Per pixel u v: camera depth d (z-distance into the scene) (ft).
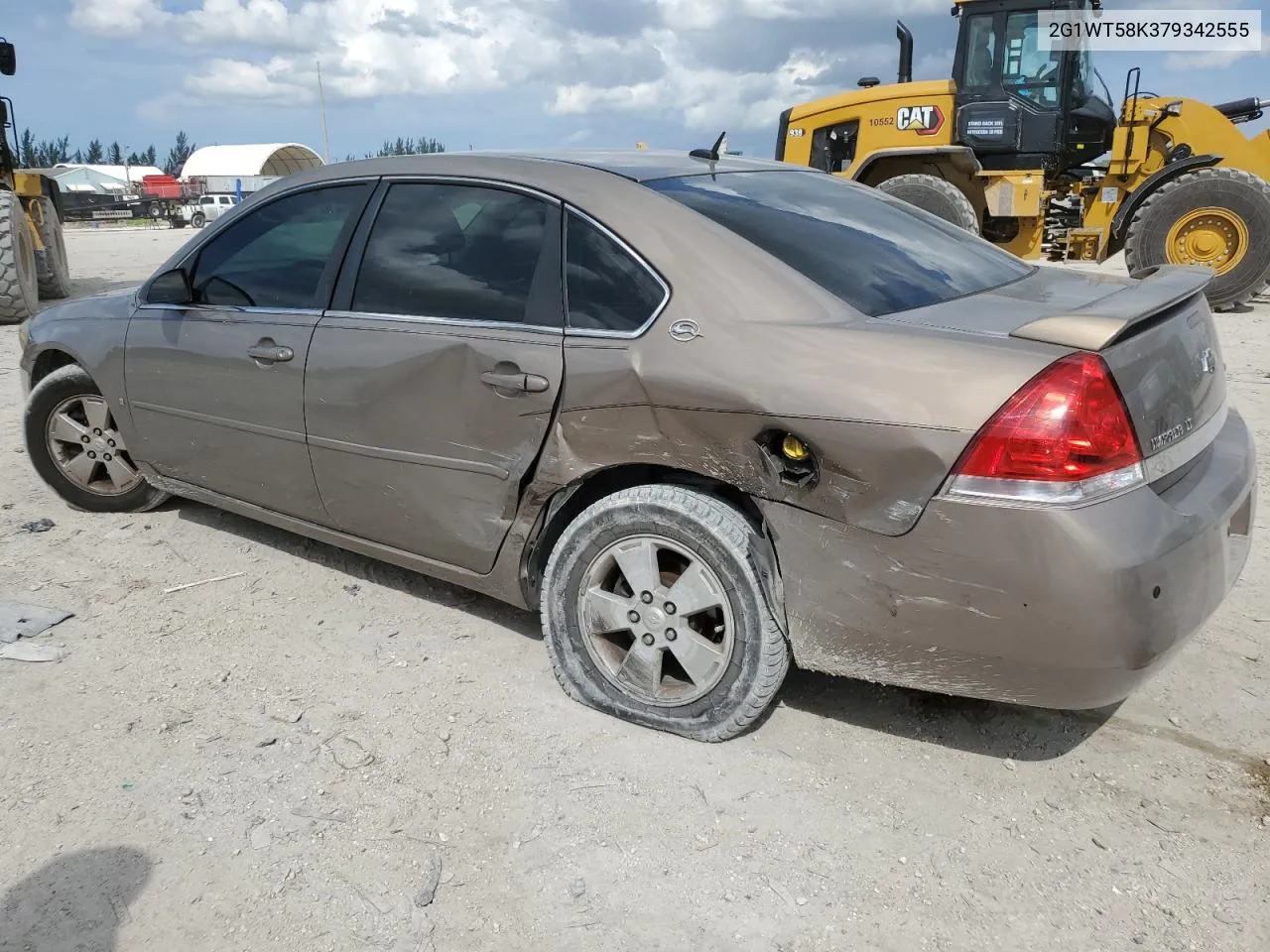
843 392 8.00
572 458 9.51
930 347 7.93
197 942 7.27
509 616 12.06
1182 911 7.50
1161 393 8.11
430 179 11.07
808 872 7.92
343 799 8.75
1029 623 7.61
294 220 12.13
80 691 10.41
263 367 11.85
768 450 8.41
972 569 7.69
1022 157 37.17
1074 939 7.27
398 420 10.73
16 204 35.29
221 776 9.04
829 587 8.38
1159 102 36.86
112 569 13.37
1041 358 7.57
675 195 9.87
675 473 9.45
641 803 8.69
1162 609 7.59
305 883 7.81
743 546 8.83
